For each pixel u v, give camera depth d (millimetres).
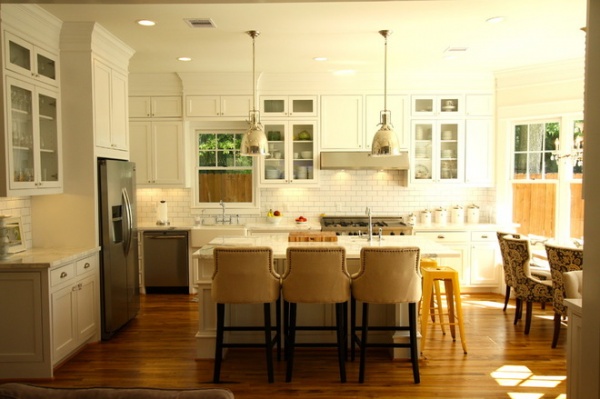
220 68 6141
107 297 4598
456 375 3771
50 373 3709
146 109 6523
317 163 6586
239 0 3127
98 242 4535
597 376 2322
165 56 5477
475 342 4516
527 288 4738
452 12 3949
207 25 4289
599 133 2301
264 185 6629
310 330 4074
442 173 6688
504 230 6375
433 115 6559
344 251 3551
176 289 6570
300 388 3551
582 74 5621
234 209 6957
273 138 6633
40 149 4066
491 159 6641
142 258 6480
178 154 6551
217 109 6477
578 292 3938
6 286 3666
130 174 5129
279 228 6332
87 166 4441
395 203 6965
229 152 7074
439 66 6031
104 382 3660
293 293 3580
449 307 4562
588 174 2383
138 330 4938
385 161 6488
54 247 4445
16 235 4148
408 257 3545
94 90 4457
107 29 4438
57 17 4102
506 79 6410
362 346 3633
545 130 6098
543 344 4465
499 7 3836
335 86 6512
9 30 3607
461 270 6375
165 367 3955
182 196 6973
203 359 4125
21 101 3830
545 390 3506
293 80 6465
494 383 3627
